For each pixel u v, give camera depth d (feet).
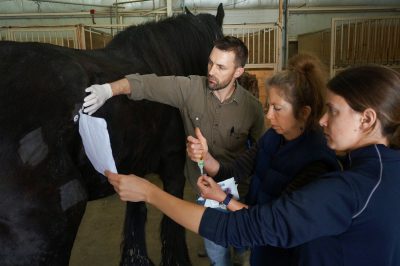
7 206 3.21
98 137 3.02
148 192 3.07
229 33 18.33
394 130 2.61
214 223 2.77
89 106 3.63
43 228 3.40
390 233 2.50
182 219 2.88
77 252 7.87
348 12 23.90
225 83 4.71
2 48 3.59
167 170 6.15
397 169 2.55
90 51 4.80
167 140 5.88
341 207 2.47
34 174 3.32
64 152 3.56
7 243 3.28
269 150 3.93
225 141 5.21
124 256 6.18
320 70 3.56
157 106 5.17
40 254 3.42
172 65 5.99
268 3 23.72
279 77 3.49
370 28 17.37
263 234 2.59
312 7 23.68
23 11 23.48
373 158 2.57
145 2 23.57
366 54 17.60
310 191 2.52
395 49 17.30
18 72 3.42
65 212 3.54
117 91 4.01
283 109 3.46
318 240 2.77
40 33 20.34
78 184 3.66
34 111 3.34
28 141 3.28
